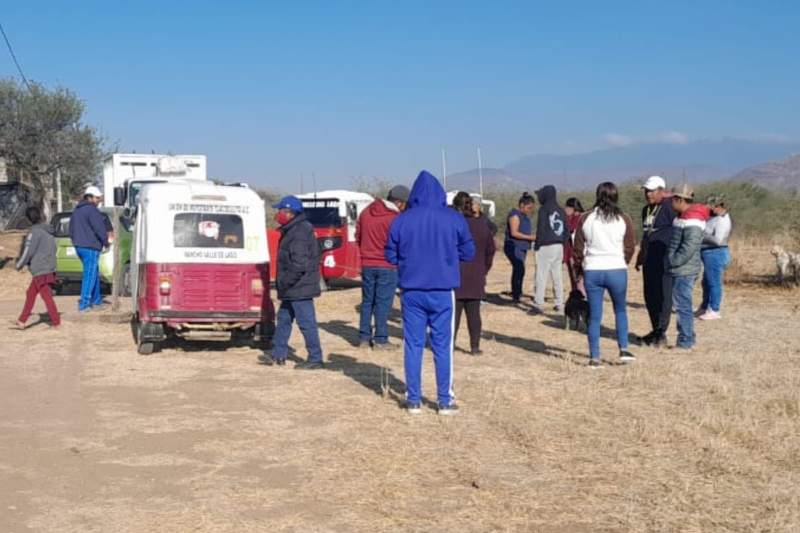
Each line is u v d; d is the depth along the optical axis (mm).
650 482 6523
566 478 6648
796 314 15250
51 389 9914
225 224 12172
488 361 11352
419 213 8438
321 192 21406
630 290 19016
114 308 15883
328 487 6523
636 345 12398
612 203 10609
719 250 14594
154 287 11836
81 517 5949
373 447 7492
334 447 7523
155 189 12117
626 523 5754
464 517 5906
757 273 21109
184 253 11945
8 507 6133
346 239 20219
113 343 13039
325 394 9500
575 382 9883
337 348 12539
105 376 10602
